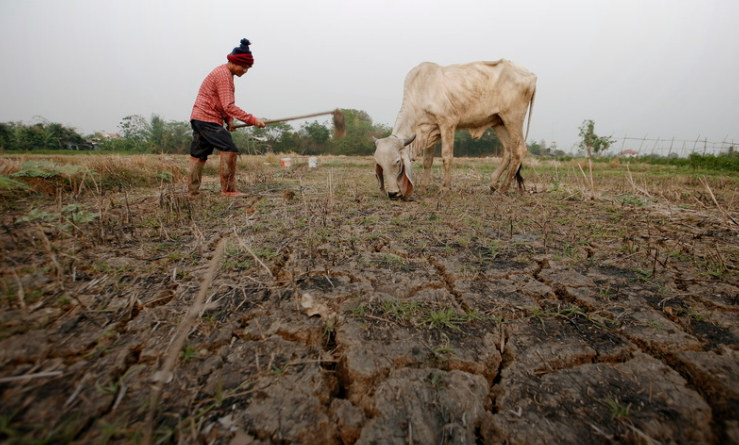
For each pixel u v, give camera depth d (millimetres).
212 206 4059
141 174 6129
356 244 2824
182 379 1241
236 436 1034
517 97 5395
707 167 14617
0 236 2539
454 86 5141
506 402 1222
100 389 1148
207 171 8617
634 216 4125
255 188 5840
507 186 5898
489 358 1440
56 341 1377
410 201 4840
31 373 1208
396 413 1155
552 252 2734
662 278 2225
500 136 5969
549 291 2049
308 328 1570
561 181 7859
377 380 1308
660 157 19797
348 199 4910
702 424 1132
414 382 1281
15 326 1448
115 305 1681
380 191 5715
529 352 1479
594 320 1725
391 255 2531
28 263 2096
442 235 3162
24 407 1056
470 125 5652
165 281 1991
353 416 1157
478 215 4031
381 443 1054
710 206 4941
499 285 2123
